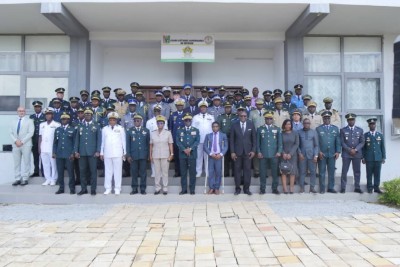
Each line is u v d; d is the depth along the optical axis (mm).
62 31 9250
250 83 10477
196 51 9375
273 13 8039
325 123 7500
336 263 3973
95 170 7254
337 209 6340
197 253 4289
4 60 9500
